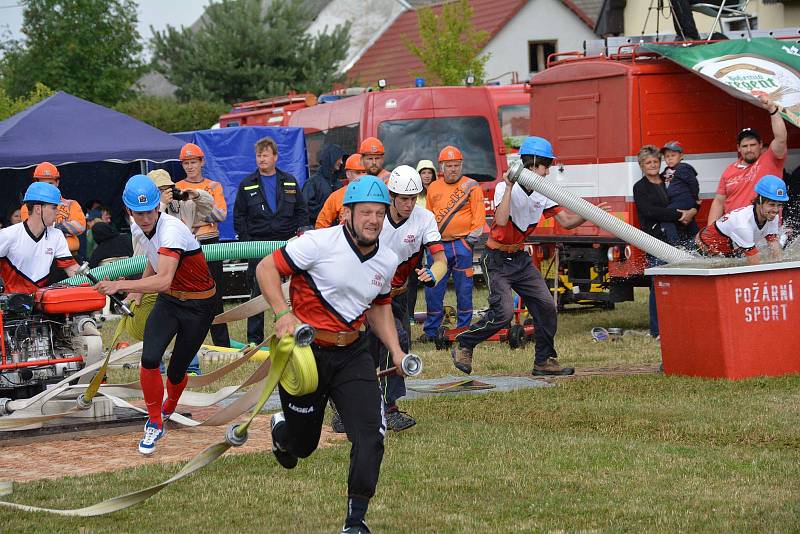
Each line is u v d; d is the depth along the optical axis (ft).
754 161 43.34
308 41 157.48
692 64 47.80
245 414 33.60
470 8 117.19
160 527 21.33
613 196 50.67
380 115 68.03
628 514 21.38
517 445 27.76
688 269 35.94
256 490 24.03
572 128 52.49
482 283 73.87
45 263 33.91
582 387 35.73
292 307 20.30
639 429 29.37
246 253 37.17
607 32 93.76
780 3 85.97
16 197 69.72
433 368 41.60
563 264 55.16
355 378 20.13
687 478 24.08
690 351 36.42
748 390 33.91
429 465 25.85
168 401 29.58
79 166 74.08
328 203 36.81
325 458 26.96
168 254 27.40
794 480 23.65
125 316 30.45
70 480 25.34
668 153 48.01
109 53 158.20
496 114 68.90
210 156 70.90
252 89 153.69
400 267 28.94
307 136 77.30
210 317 28.91
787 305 36.14
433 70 116.47
